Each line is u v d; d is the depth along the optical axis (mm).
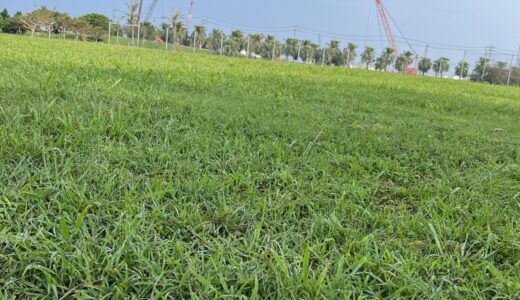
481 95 8758
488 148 3082
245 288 1208
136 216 1463
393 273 1318
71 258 1218
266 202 1737
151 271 1213
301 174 2094
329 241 1483
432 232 1549
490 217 1797
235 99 3934
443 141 3164
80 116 2430
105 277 1183
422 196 2021
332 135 2881
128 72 4875
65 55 6715
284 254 1364
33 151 1893
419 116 4375
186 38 37562
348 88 6488
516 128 4219
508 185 2244
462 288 1272
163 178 1886
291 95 4855
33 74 3639
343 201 1811
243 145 2445
